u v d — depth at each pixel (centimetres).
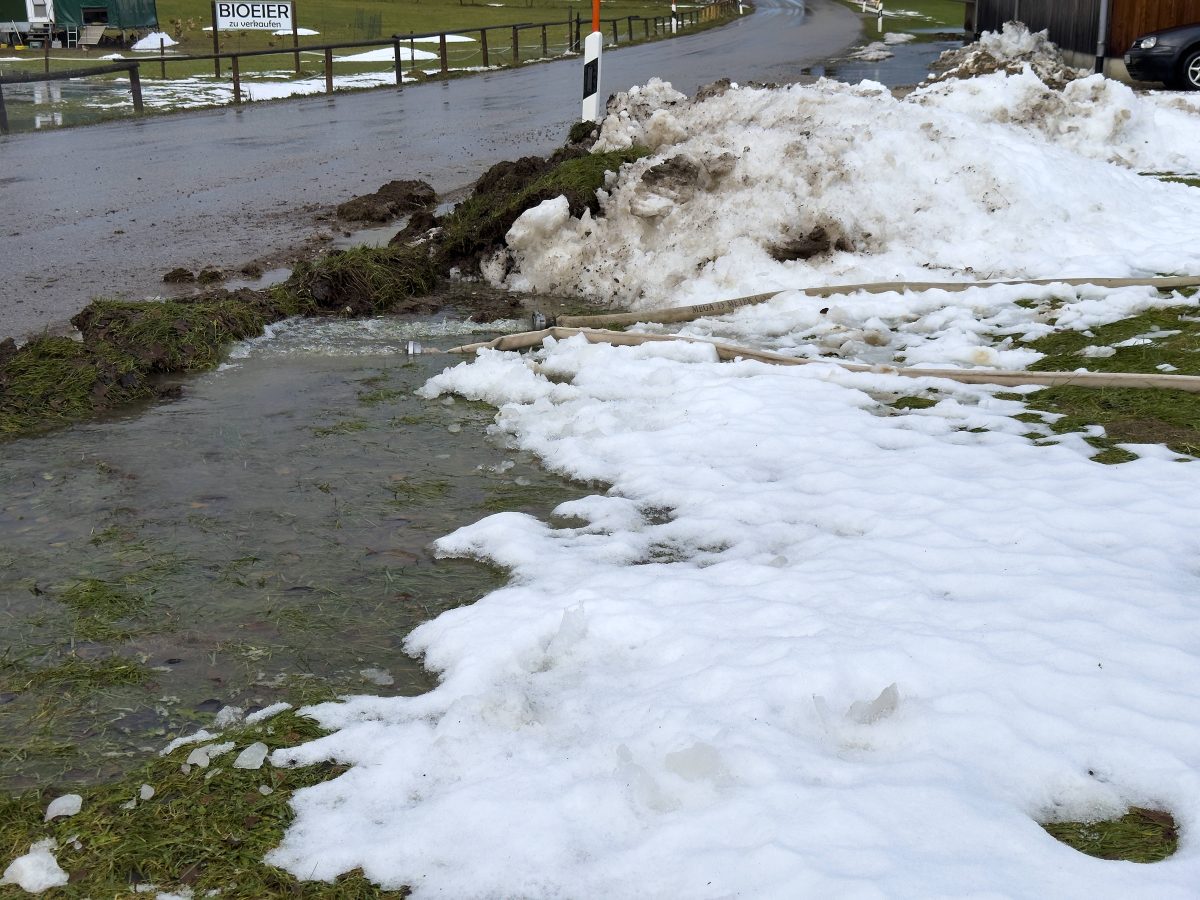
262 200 1382
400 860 288
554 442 599
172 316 761
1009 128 1217
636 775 302
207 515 514
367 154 1753
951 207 968
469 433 620
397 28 5388
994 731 313
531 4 7806
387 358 762
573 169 1055
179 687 381
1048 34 2603
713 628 388
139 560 471
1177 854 272
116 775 333
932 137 1011
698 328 810
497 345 780
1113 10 2177
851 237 927
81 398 655
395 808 311
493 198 1087
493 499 534
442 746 334
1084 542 444
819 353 742
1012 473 524
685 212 952
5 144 1931
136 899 279
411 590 446
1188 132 1417
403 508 523
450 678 378
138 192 1450
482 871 280
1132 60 2056
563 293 952
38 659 398
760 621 389
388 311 888
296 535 495
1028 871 259
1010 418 605
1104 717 319
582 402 650
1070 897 251
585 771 316
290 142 1919
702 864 269
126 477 558
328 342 798
